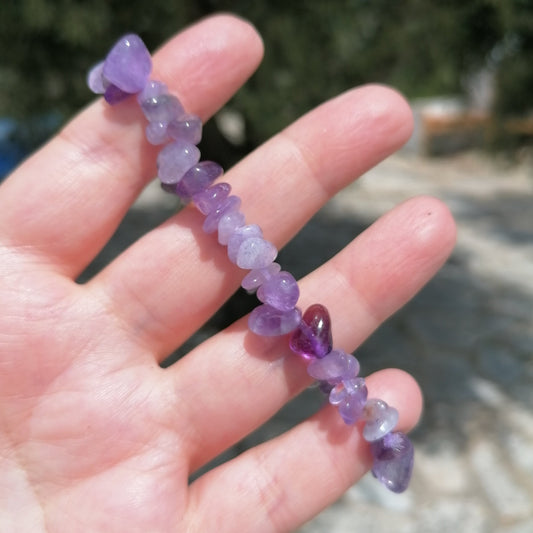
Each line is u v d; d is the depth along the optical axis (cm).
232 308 30
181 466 11
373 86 12
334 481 12
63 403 11
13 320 11
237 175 12
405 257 12
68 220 12
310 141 12
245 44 12
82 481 11
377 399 11
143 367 12
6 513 11
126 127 12
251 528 11
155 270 12
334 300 12
